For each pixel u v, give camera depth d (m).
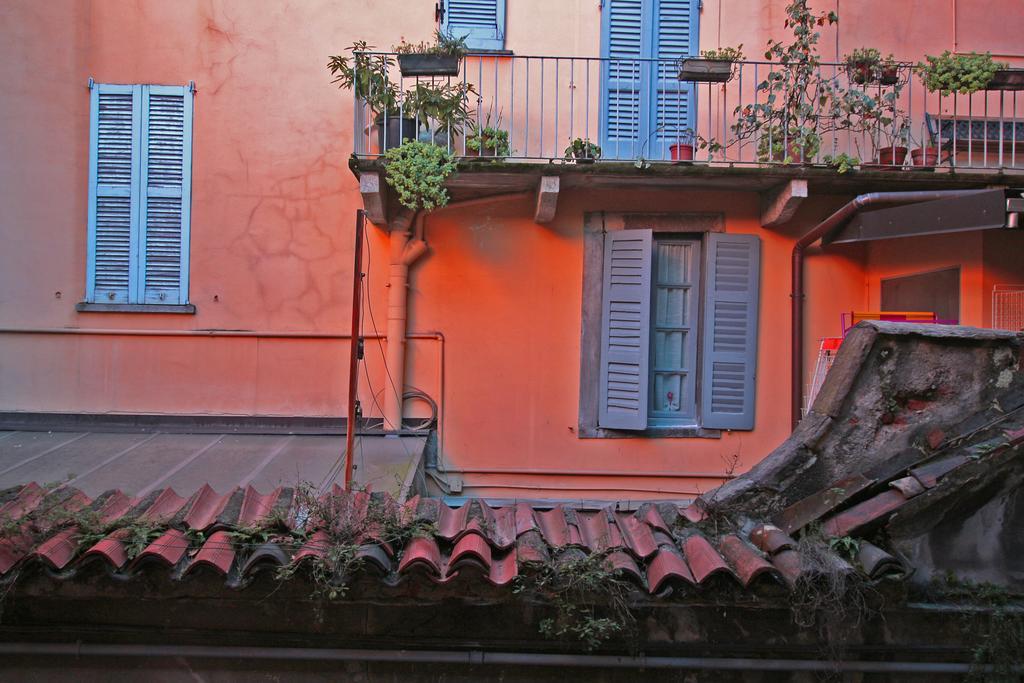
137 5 6.52
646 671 2.92
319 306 6.55
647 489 6.51
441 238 6.57
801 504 2.86
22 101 6.44
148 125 6.50
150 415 6.43
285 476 4.97
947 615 2.79
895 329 2.83
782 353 6.61
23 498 3.10
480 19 6.58
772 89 6.08
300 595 2.74
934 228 5.08
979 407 2.85
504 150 6.05
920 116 6.68
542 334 6.57
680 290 6.70
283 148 6.57
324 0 6.59
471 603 2.75
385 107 5.96
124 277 6.48
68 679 2.89
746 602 2.66
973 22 6.75
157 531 2.80
